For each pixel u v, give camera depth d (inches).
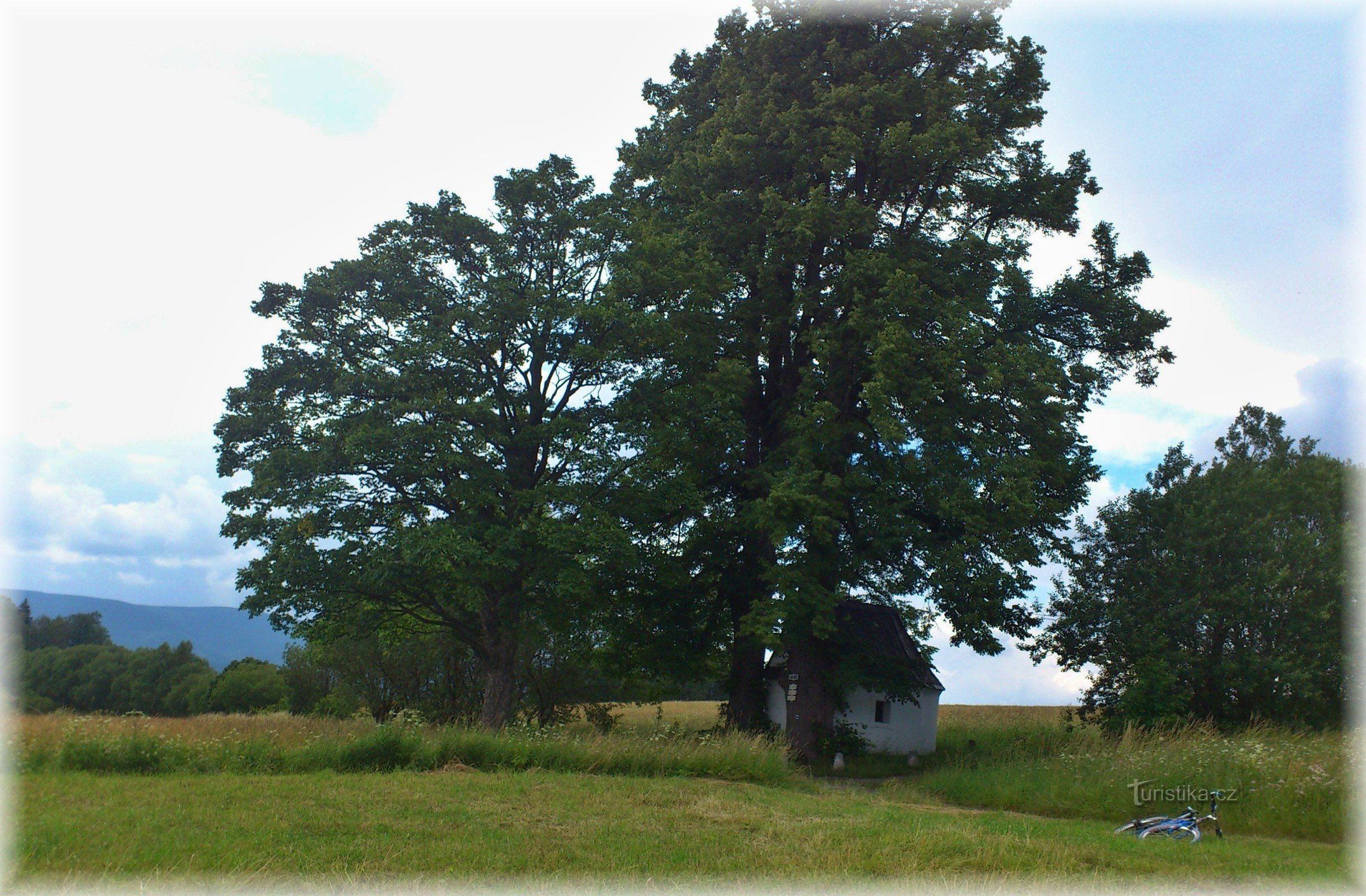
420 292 1134.4
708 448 1192.8
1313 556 1119.0
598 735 806.5
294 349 1144.8
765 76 1211.9
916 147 1061.1
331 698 1905.8
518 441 1089.4
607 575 1147.9
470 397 1103.0
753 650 1275.8
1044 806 705.0
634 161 1322.6
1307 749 703.7
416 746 712.4
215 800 516.7
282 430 1122.0
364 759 689.6
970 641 1071.6
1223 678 1100.5
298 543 1042.7
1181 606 1135.0
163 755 637.3
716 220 1192.2
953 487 1055.6
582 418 1136.8
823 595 1075.3
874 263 1074.7
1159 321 1152.8
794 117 1120.8
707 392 1128.8
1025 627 1130.7
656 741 794.2
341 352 1132.5
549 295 1118.4
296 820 471.2
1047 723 1595.7
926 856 463.5
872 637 1352.1
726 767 768.3
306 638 1149.1
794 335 1264.8
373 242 1179.3
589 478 1104.8
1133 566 1231.5
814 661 1213.7
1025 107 1195.9
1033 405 1057.5
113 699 3048.7
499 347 1107.9
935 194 1201.4
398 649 1700.3
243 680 2859.3
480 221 1147.9
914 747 1470.2
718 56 1330.0
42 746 629.9
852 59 1155.3
